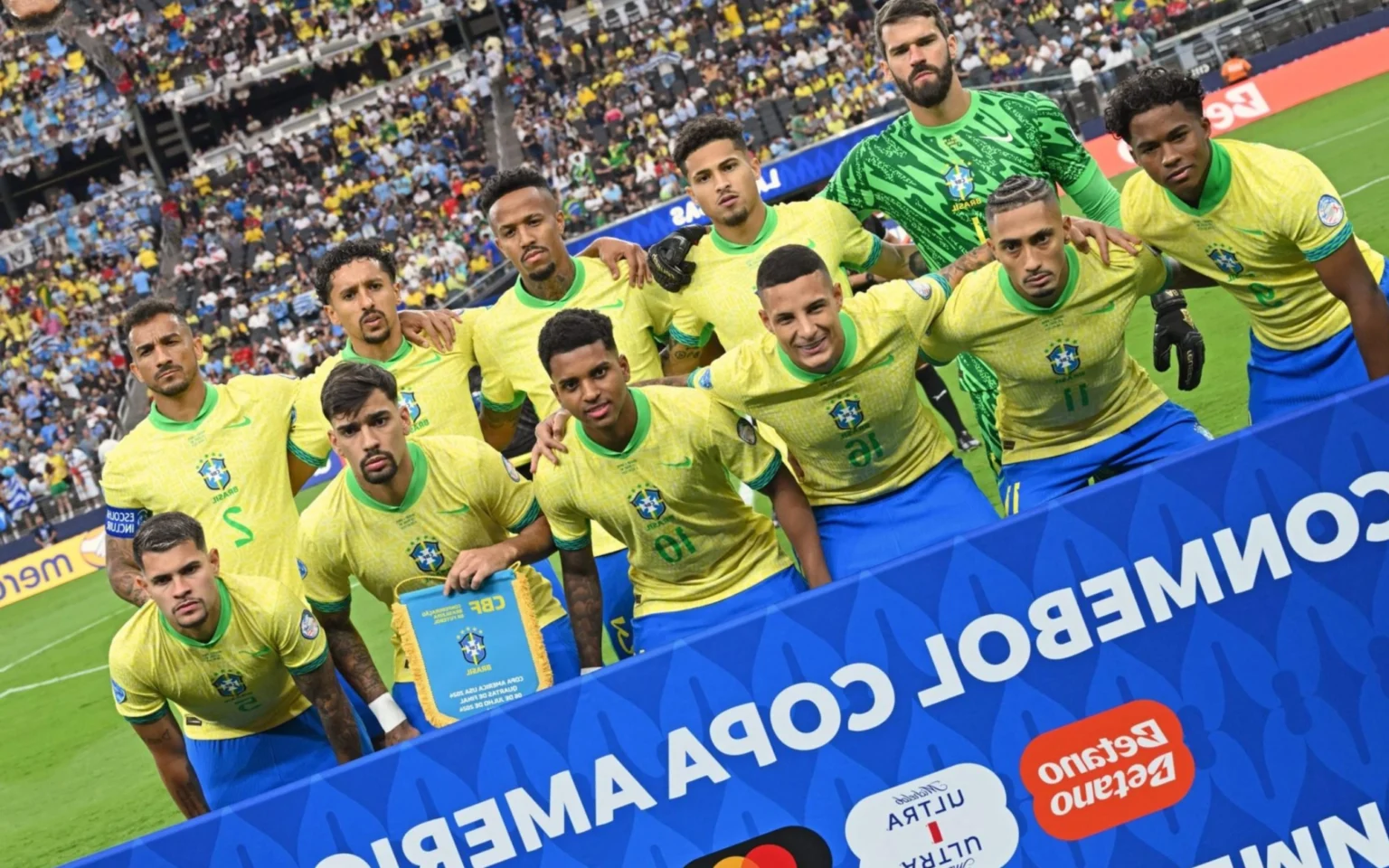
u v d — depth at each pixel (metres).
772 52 22.80
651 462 3.86
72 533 18.28
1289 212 3.78
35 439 21.11
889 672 3.18
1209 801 3.19
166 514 3.85
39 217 26.75
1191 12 18.27
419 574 4.27
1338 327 4.09
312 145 25.53
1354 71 16.75
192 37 27.33
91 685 10.35
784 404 3.88
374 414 3.90
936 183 4.72
